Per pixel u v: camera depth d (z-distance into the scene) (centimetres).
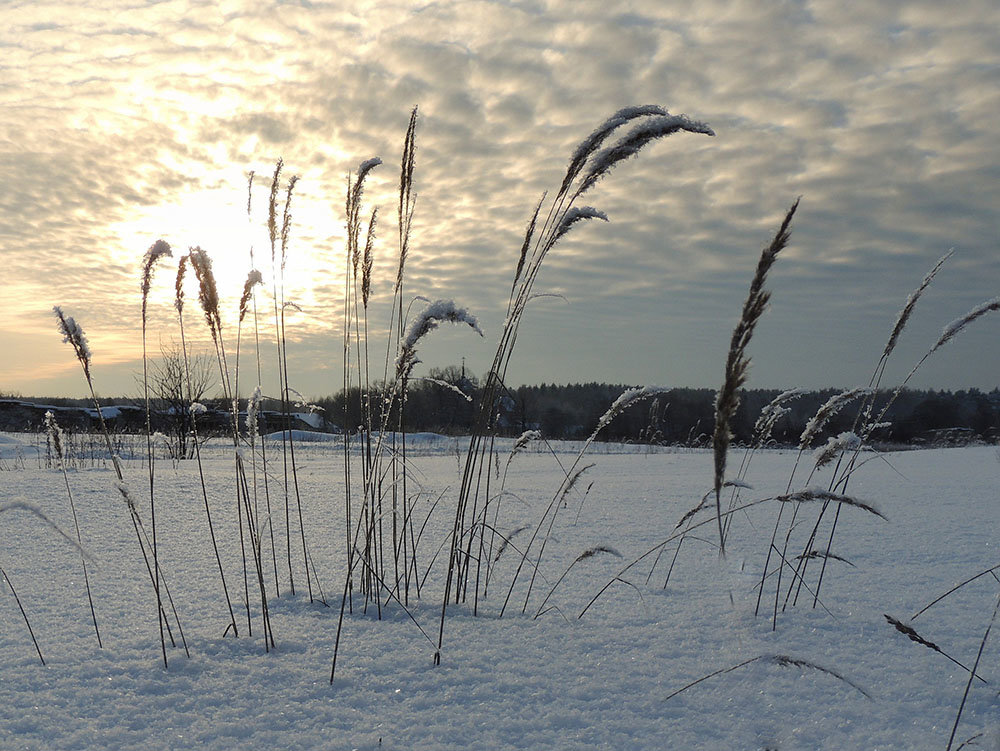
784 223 138
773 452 1566
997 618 295
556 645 263
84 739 188
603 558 423
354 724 197
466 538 480
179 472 905
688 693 219
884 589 346
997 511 574
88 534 473
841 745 186
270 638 264
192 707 208
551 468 1130
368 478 316
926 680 231
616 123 237
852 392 294
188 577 365
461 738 189
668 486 804
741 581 366
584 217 261
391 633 277
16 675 231
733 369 143
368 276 317
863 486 747
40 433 1986
